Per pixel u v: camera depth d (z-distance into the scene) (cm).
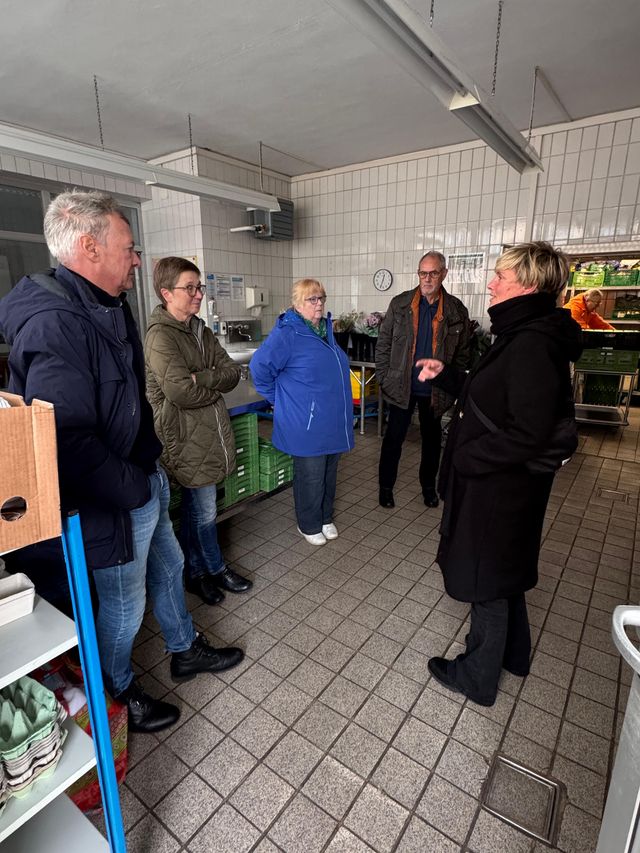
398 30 159
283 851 119
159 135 442
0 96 353
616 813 72
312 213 584
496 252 474
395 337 295
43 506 77
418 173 499
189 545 217
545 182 441
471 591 144
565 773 139
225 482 254
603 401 517
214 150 487
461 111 219
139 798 130
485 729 153
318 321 245
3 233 439
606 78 339
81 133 434
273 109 382
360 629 199
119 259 116
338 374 242
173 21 261
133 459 134
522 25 271
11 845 99
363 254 555
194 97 358
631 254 470
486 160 461
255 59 302
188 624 170
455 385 183
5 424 70
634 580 236
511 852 119
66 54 294
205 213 500
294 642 191
